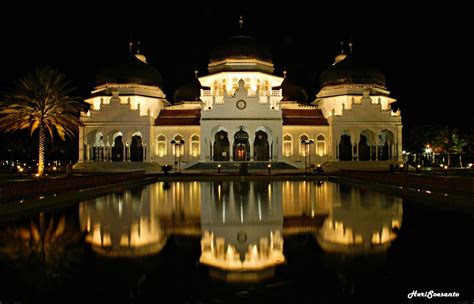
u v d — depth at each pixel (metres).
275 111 78.56
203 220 21.66
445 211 24.22
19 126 51.81
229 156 79.69
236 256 13.97
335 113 84.50
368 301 9.91
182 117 82.94
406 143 95.44
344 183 50.12
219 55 87.56
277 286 10.95
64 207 27.28
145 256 14.03
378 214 23.23
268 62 88.38
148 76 84.38
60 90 53.25
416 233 17.64
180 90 92.62
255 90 83.38
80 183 38.28
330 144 80.06
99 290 10.66
